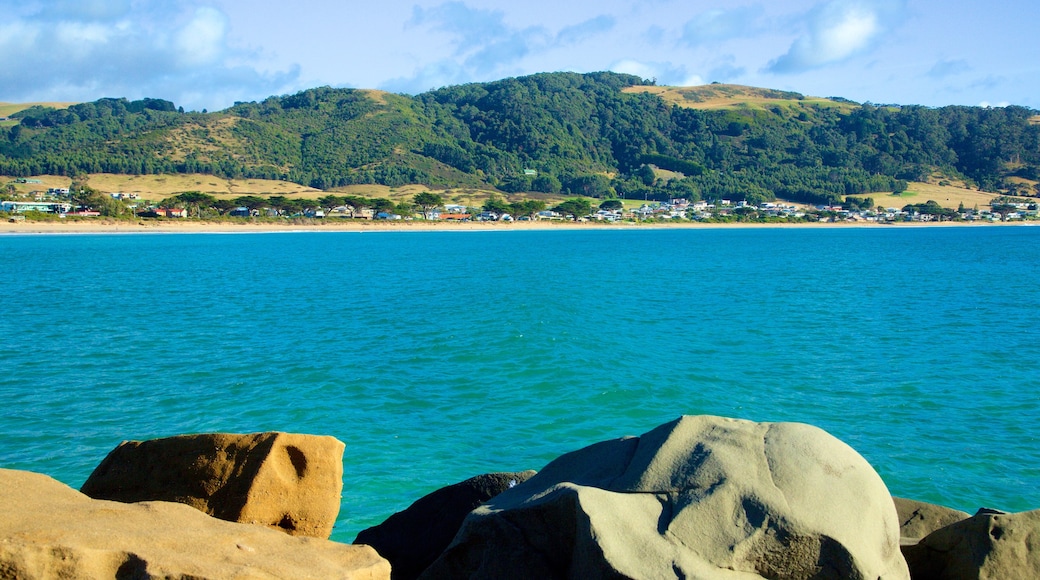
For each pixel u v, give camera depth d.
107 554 4.82
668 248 118.94
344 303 40.66
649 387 19.44
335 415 16.89
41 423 16.34
